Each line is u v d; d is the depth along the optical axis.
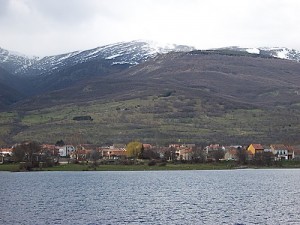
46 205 128.25
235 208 118.38
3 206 126.06
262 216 105.31
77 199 142.12
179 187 176.88
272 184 184.38
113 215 109.81
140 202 133.50
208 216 106.56
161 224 97.69
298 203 126.75
